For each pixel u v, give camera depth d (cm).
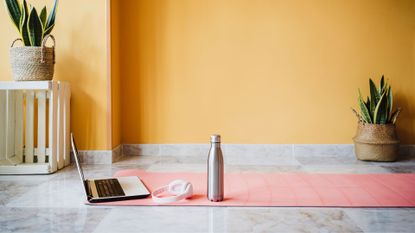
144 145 309
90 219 145
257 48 306
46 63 239
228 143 308
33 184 205
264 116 306
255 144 306
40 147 249
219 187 167
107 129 271
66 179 218
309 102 306
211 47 306
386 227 136
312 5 304
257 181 208
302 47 305
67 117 262
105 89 271
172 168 251
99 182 196
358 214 151
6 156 245
